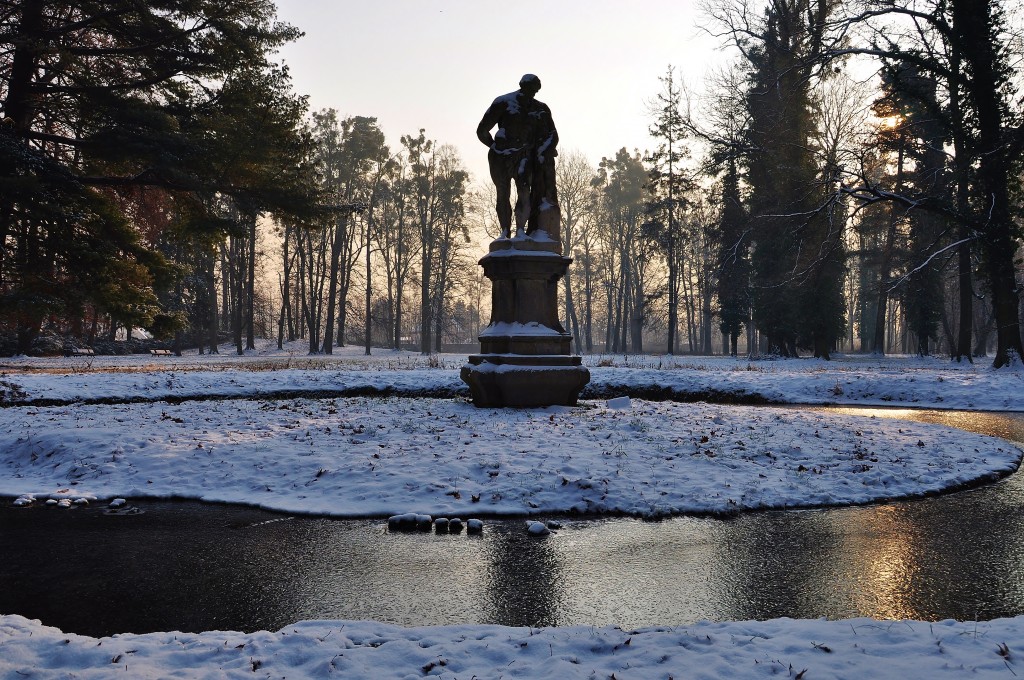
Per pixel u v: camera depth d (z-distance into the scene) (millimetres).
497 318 15031
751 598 5223
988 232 26281
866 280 67125
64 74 26266
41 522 7535
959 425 15320
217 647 3977
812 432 12094
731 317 46344
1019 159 25781
